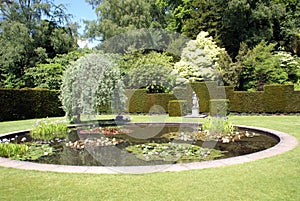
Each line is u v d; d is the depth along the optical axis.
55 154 5.54
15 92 13.22
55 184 3.31
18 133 8.21
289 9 21.69
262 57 16.47
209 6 20.08
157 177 3.51
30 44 20.19
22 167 4.05
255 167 3.86
